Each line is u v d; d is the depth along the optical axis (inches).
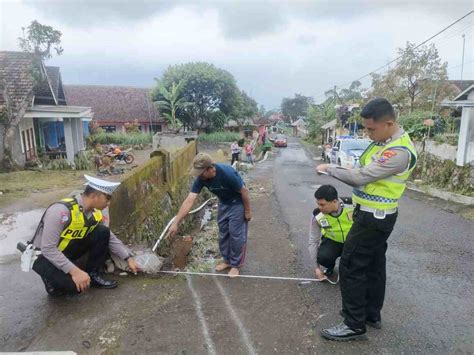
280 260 179.2
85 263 133.2
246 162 834.8
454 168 398.9
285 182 494.6
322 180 515.2
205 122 1407.5
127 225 168.2
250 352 101.8
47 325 111.5
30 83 552.7
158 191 233.0
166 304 125.3
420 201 362.0
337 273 157.9
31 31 536.1
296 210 307.7
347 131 1114.7
